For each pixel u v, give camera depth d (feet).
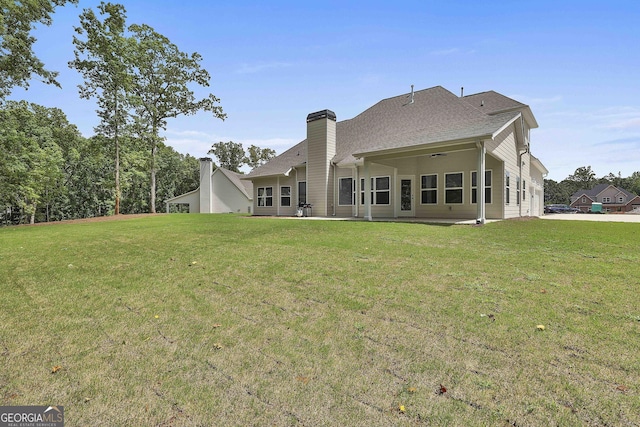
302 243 22.98
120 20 64.44
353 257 18.31
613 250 19.77
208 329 9.55
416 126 47.67
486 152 36.99
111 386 6.88
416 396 6.48
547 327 9.27
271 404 6.30
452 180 46.32
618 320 9.65
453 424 5.72
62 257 19.79
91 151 73.72
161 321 10.14
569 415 5.88
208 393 6.64
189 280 14.44
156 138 80.74
